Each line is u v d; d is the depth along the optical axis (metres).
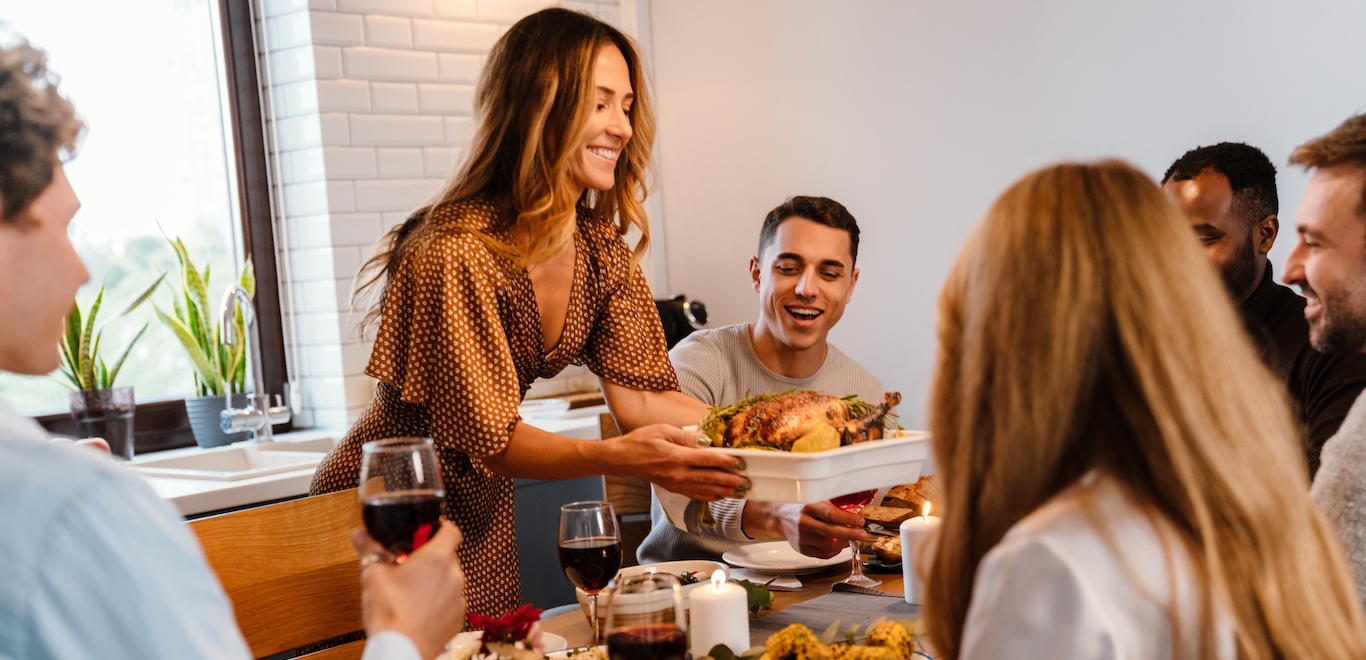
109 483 0.76
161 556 0.76
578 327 1.92
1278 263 2.56
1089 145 2.90
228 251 3.45
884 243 3.42
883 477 1.55
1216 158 2.06
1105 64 2.84
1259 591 0.79
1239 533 0.79
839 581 1.71
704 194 3.96
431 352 1.70
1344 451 1.03
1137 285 0.81
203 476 2.66
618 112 1.82
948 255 3.24
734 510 1.87
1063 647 0.75
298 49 3.31
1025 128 3.03
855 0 3.42
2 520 0.72
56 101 0.82
